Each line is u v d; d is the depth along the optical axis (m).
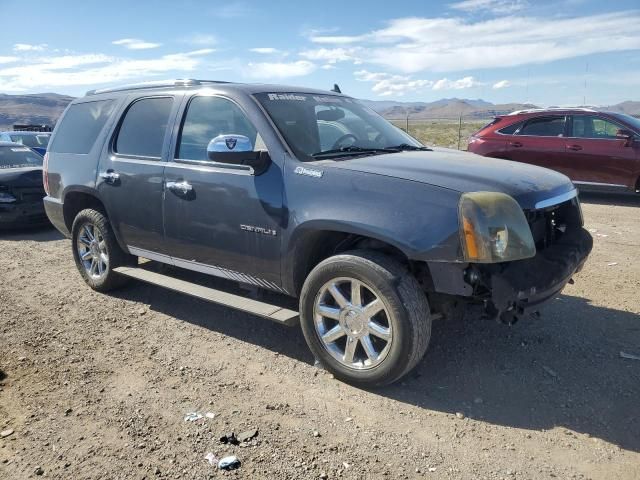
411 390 3.68
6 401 3.61
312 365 4.08
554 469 2.86
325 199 3.69
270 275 4.11
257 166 4.02
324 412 3.43
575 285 5.70
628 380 3.74
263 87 4.59
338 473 2.85
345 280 3.65
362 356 3.75
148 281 4.93
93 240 5.73
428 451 3.03
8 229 9.30
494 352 4.20
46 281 6.31
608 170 10.79
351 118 4.84
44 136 17.50
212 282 5.48
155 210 4.80
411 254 3.35
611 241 7.57
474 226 3.22
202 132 4.56
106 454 3.03
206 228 4.40
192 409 3.48
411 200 3.42
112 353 4.33
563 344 4.31
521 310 3.45
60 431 3.26
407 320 3.41
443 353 4.20
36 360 4.22
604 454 2.97
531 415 3.36
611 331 4.54
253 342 4.50
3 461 2.98
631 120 10.89
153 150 4.89
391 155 4.18
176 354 4.30
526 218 3.53
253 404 3.53
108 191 5.24
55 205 5.99
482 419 3.33
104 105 5.63
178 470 2.88
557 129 11.35
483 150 12.07
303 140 4.15
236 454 3.01
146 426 3.29
